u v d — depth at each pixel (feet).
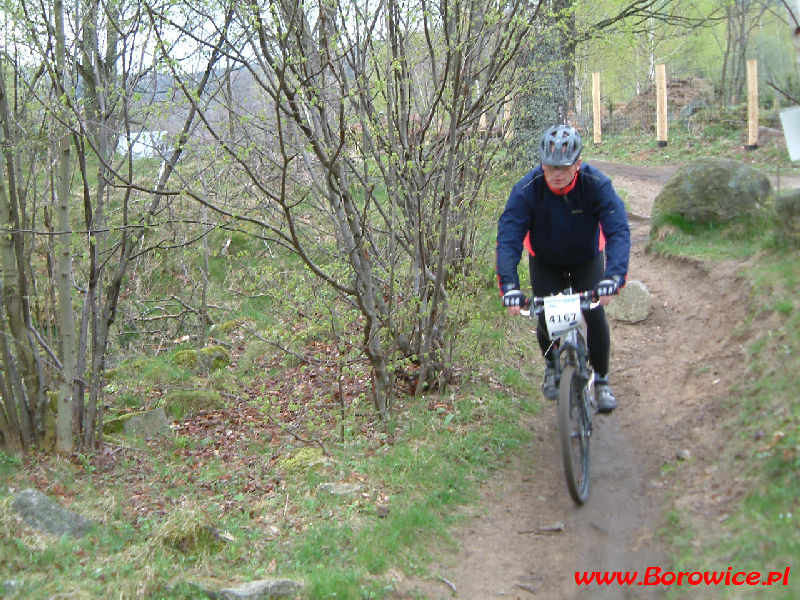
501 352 22.81
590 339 15.84
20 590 12.32
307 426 20.25
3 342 19.22
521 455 17.15
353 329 24.27
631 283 22.38
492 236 24.58
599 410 16.29
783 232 18.97
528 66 22.41
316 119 18.11
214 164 21.93
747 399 14.71
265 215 24.52
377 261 20.18
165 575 13.09
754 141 46.26
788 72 22.16
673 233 25.12
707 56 75.87
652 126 64.49
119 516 16.20
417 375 21.16
